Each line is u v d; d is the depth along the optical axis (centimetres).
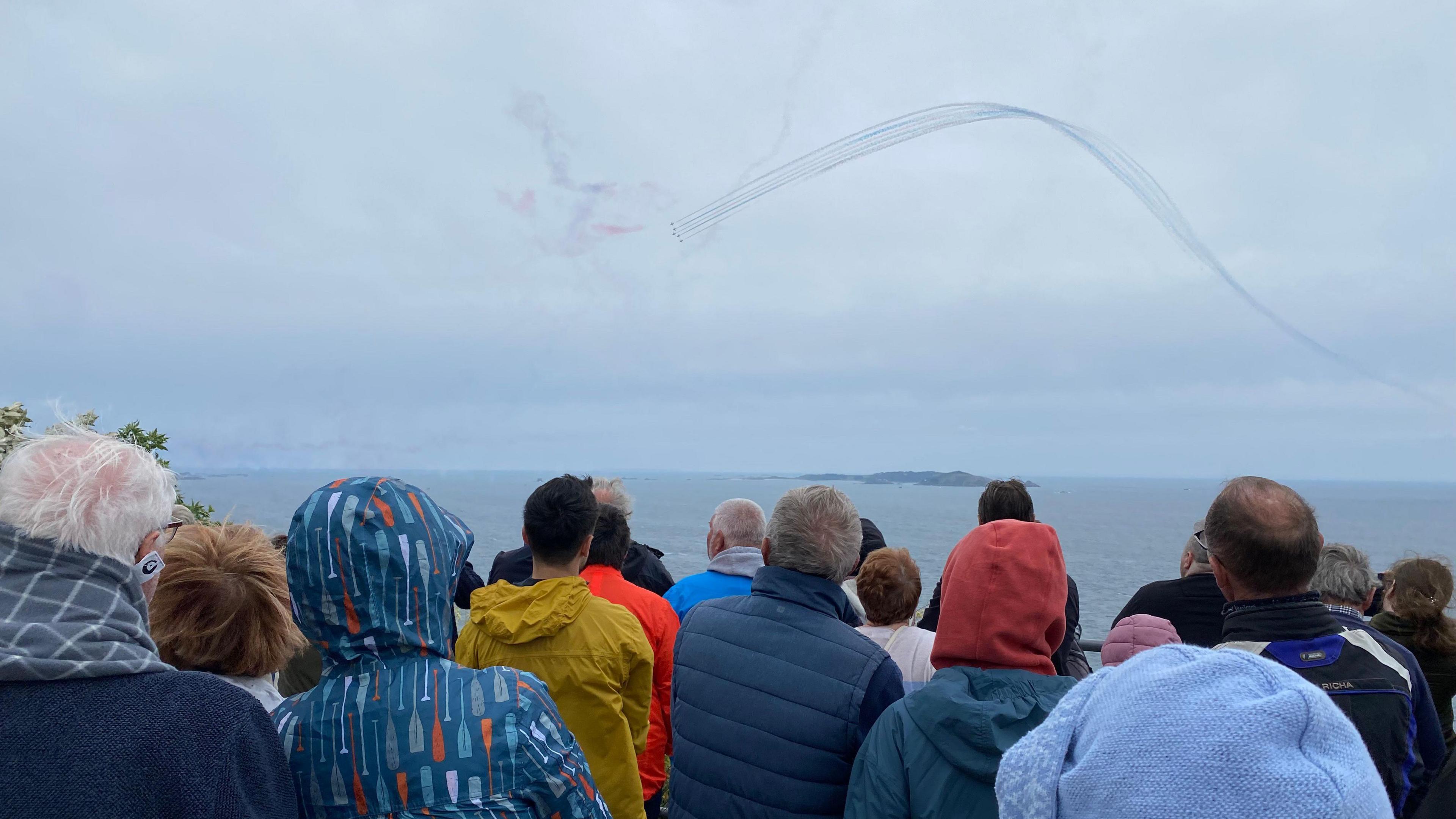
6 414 367
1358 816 114
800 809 285
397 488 221
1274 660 262
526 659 328
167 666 184
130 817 164
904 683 377
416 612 211
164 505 197
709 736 303
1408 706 256
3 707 166
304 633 213
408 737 199
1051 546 260
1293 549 262
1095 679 147
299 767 199
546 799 207
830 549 307
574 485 346
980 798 230
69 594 176
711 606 330
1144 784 121
